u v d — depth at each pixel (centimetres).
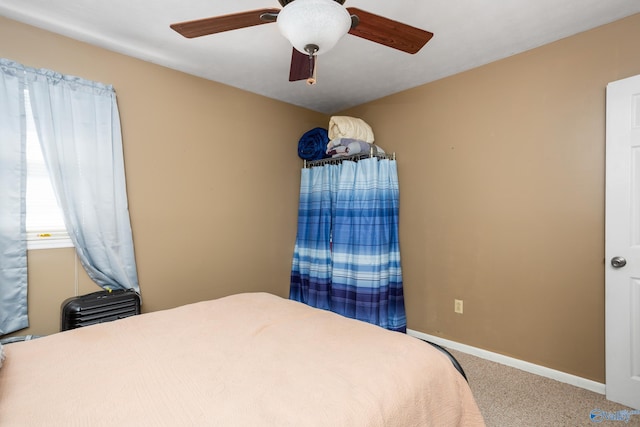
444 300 287
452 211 282
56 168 214
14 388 100
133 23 208
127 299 225
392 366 112
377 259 290
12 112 201
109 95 236
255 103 325
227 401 92
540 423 180
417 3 186
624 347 196
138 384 102
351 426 84
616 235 199
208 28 142
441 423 110
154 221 261
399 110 321
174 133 271
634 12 196
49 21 205
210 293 293
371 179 293
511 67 248
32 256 210
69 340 136
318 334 140
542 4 188
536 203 236
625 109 196
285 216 352
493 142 257
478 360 259
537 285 236
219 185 299
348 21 122
